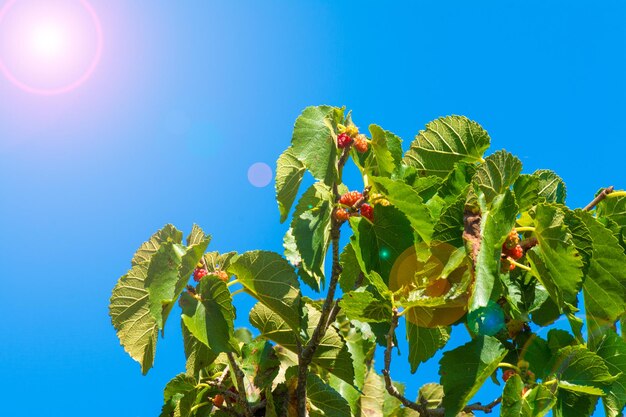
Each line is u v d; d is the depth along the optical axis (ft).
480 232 3.74
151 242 3.97
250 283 3.95
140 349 4.00
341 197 4.00
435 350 4.05
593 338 3.96
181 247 3.87
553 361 3.90
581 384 3.82
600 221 4.05
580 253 3.89
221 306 3.79
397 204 3.90
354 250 3.96
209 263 3.97
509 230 3.79
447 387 3.76
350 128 3.95
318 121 3.88
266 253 3.91
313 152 3.83
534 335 4.02
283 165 4.00
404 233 3.96
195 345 3.98
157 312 3.74
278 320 4.08
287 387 4.07
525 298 4.08
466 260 3.90
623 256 3.89
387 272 3.99
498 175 3.88
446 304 3.86
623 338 4.08
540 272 3.93
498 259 3.75
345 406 4.05
